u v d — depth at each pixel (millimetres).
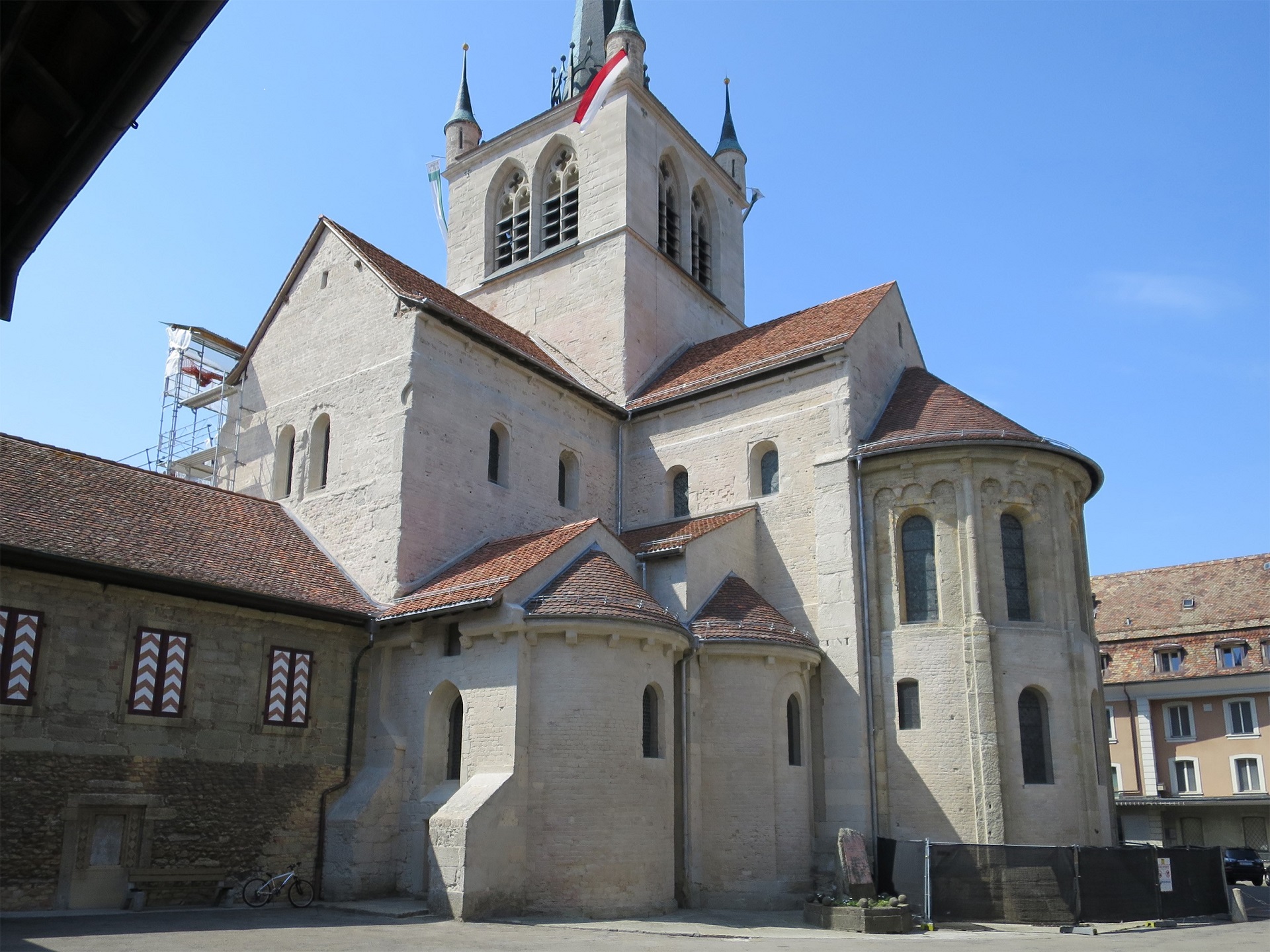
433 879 23766
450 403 31500
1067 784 29172
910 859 26266
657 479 36969
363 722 28328
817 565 31891
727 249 49000
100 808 22891
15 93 9836
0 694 21641
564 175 44688
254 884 24734
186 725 24578
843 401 32750
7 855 21344
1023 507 31109
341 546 30688
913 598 30891
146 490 28188
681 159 46469
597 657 25844
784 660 29734
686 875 27391
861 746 29656
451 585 28000
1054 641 30234
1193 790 52375
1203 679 52531
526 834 24688
